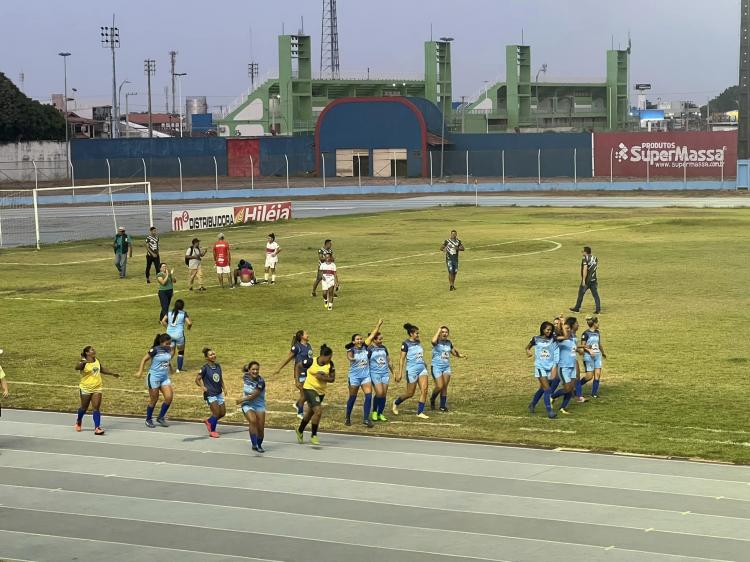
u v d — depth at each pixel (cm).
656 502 1678
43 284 4562
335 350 3053
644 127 18338
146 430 2225
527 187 10644
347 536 1549
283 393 2564
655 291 4081
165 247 6066
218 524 1614
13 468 1934
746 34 9475
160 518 1647
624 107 16312
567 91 16125
